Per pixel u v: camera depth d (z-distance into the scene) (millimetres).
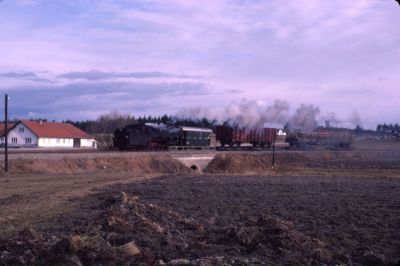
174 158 65562
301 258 12883
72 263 11211
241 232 14719
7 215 19266
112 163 55562
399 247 15336
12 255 11977
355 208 23969
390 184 40406
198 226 16766
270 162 82688
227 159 75312
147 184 37250
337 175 57500
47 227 16359
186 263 11570
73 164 50438
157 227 15594
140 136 71688
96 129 123062
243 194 30125
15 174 42344
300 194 30531
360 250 14594
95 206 22328
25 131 90938
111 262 11539
